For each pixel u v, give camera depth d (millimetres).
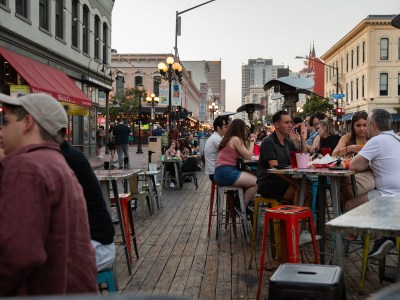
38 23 18359
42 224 2172
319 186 5770
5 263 2086
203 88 49781
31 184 2174
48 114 2508
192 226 8625
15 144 2500
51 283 2230
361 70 52344
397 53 49656
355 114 7320
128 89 53312
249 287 5203
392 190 5410
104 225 3719
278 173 5508
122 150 20203
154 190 10523
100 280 3922
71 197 2336
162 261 6270
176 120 28609
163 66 21828
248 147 7938
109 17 29625
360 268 5895
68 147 3529
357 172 5945
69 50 22047
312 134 10914
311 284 3203
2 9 15266
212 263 6160
